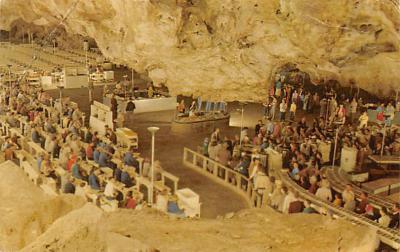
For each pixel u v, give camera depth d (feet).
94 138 53.62
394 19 40.27
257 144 53.36
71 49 110.22
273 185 41.52
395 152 47.03
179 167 52.49
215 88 58.75
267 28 50.70
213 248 18.25
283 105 62.75
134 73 94.38
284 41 51.26
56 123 61.57
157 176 45.93
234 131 63.21
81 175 44.88
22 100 69.05
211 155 51.16
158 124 67.41
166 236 18.90
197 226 20.06
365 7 41.45
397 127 54.39
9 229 17.04
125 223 19.77
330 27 45.21
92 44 110.22
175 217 21.22
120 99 72.08
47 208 18.43
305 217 21.80
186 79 58.90
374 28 44.52
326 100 64.13
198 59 55.16
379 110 57.31
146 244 16.34
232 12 50.75
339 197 39.86
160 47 53.21
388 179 43.09
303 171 42.68
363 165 46.03
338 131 53.21
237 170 47.09
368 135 51.44
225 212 42.04
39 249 13.62
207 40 52.90
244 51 54.24
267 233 19.83
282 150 48.70
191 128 64.49
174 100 74.84
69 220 14.48
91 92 82.69
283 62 56.03
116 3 52.08
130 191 41.75
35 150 52.70
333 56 49.19
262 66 55.77
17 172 21.40
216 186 47.55
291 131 55.21
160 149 57.98
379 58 50.37
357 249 19.30
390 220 32.37
